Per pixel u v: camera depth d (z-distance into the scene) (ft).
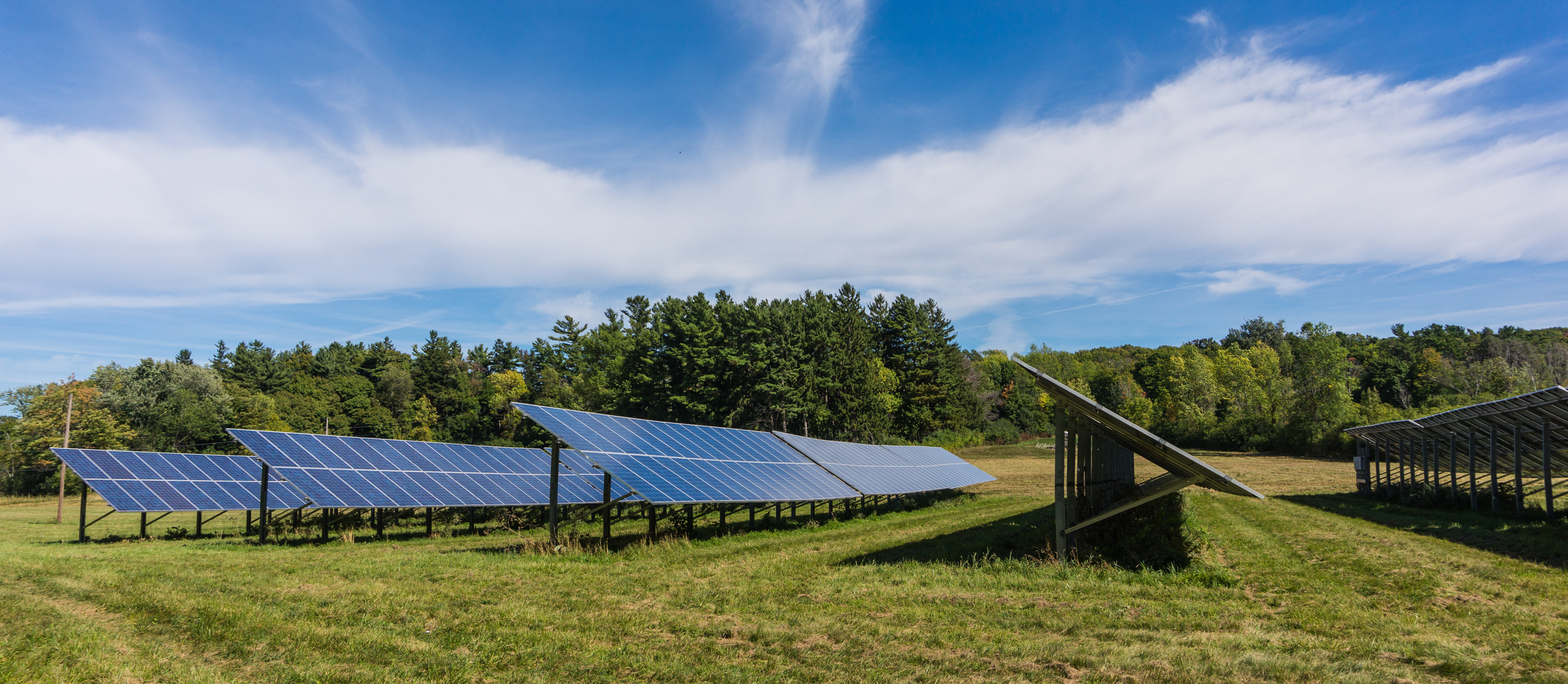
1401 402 343.05
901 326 334.65
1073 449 57.26
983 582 45.68
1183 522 66.18
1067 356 472.03
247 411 289.94
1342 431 230.48
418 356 413.18
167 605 37.01
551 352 409.69
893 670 28.19
